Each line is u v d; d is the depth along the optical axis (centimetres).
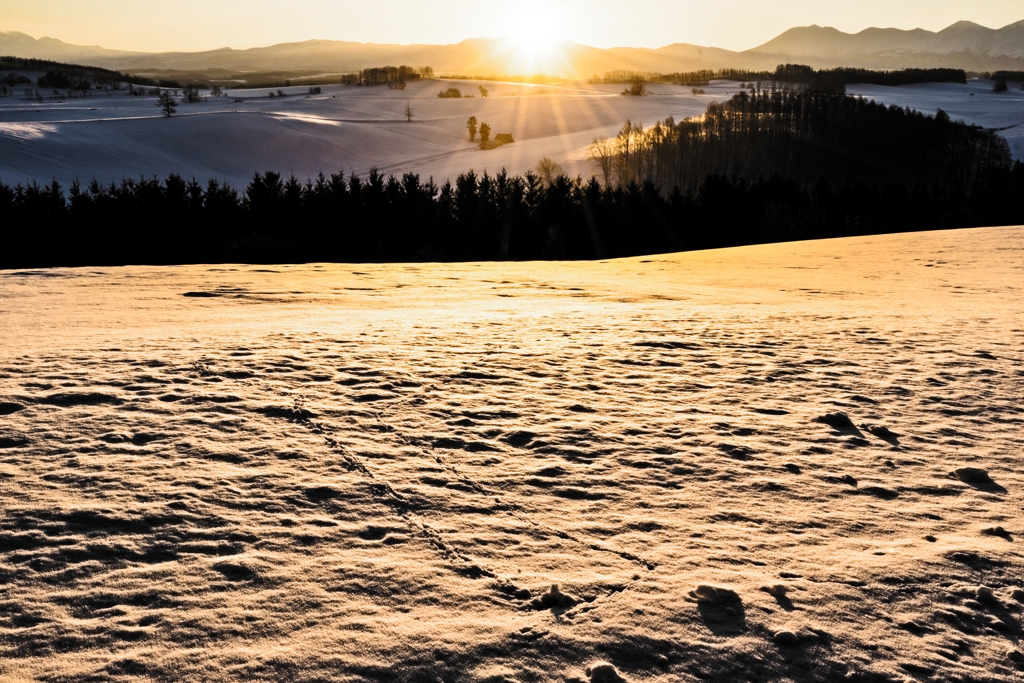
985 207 5962
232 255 4116
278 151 15175
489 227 4812
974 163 11600
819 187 6012
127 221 4184
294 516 344
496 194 4919
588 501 381
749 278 2078
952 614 279
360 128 18225
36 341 784
